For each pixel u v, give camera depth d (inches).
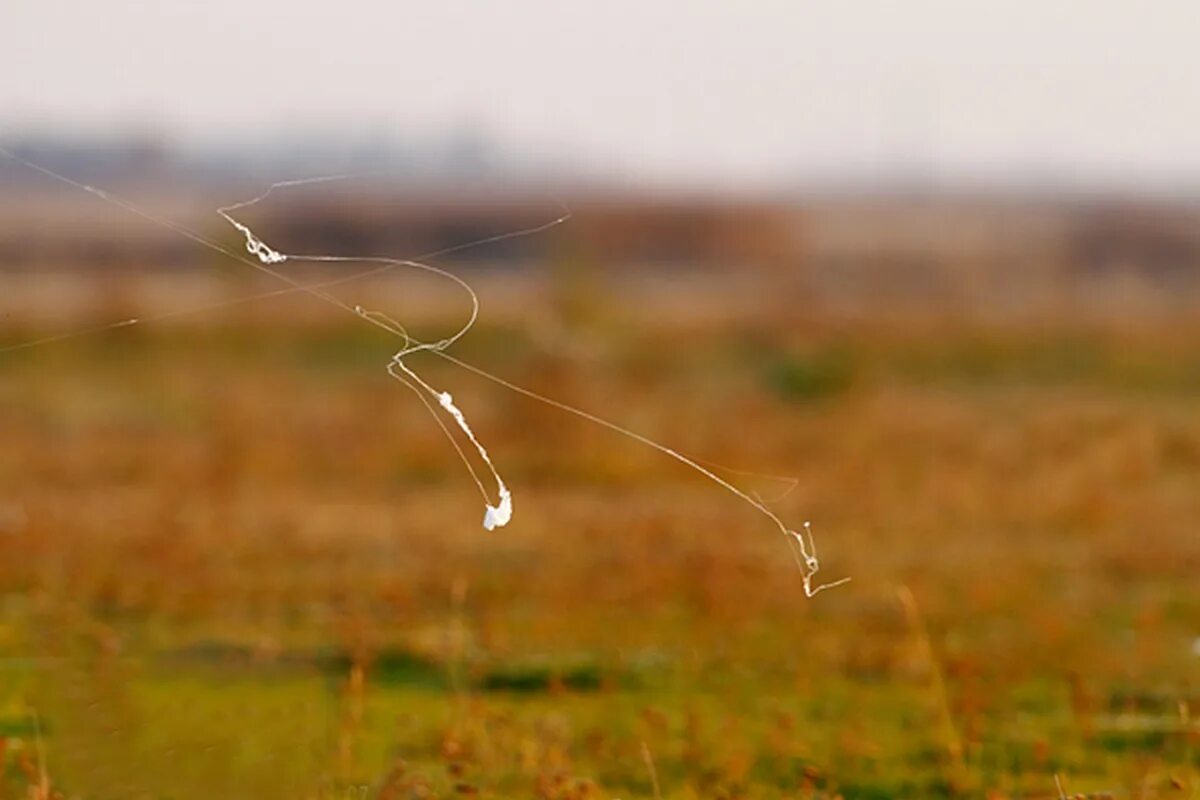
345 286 2449.6
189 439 2134.6
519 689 1072.8
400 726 968.3
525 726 967.0
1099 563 1483.8
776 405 2605.8
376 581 1327.5
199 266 3068.4
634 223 3959.2
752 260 4411.9
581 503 1785.2
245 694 1021.2
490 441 2078.0
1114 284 4340.6
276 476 1895.9
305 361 2824.8
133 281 2950.3
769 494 1861.5
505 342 2578.7
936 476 1936.5
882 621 1254.9
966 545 1574.8
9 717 960.3
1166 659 1161.4
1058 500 1772.9
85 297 2849.4
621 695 1059.9
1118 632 1246.9
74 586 1279.5
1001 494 1809.8
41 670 1054.4
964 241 4869.6
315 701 1008.2
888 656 1137.4
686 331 3125.0
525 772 894.4
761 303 3641.7
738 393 2674.7
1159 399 2815.0
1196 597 1360.7
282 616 1222.3
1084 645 1187.3
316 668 1095.0
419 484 1908.2
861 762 941.2
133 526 1525.6
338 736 939.3
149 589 1282.0
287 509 1672.0
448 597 1279.5
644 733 966.4
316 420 2282.2
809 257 4559.5
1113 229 4938.5
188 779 877.8
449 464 1978.3
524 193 2527.1
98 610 1233.4
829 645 1162.6
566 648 1151.0
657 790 858.1
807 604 1293.1
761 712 1026.1
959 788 903.7
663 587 1317.7
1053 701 1055.0
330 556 1443.2
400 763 885.2
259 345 2802.7
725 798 876.6
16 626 1157.1
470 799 855.1
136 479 1849.2
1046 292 4146.2
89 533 1492.4
